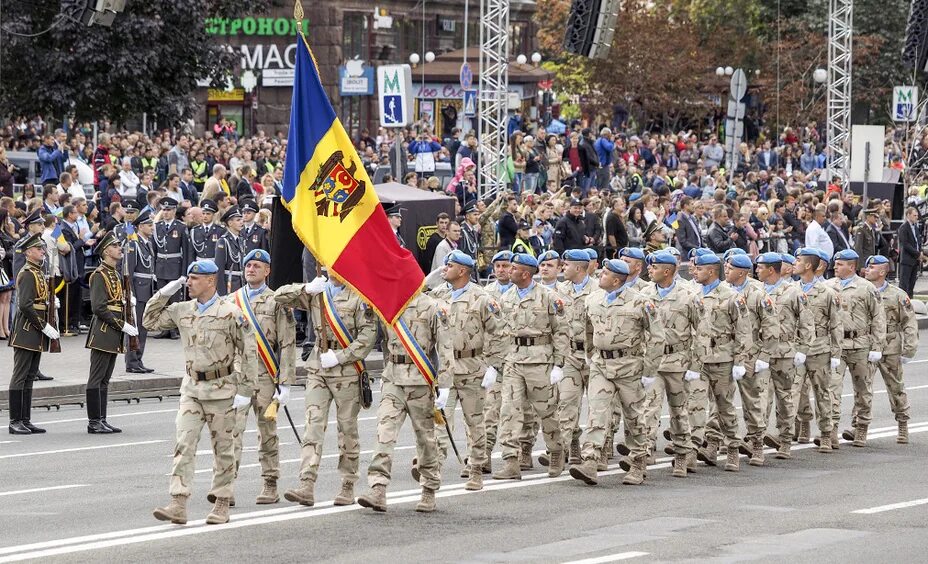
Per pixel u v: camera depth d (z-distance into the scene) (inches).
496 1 2640.3
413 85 4254.4
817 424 1541.6
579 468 1270.9
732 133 3371.1
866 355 1547.7
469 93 3499.0
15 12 3216.0
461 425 1610.5
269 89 4581.7
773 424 1681.8
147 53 3265.3
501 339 1268.5
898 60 5113.2
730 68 5004.9
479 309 1254.9
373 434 1526.8
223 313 1072.2
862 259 2800.2
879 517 1133.1
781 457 1467.8
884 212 3189.0
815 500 1211.9
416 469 1236.5
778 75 4771.2
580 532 1060.5
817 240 2770.7
